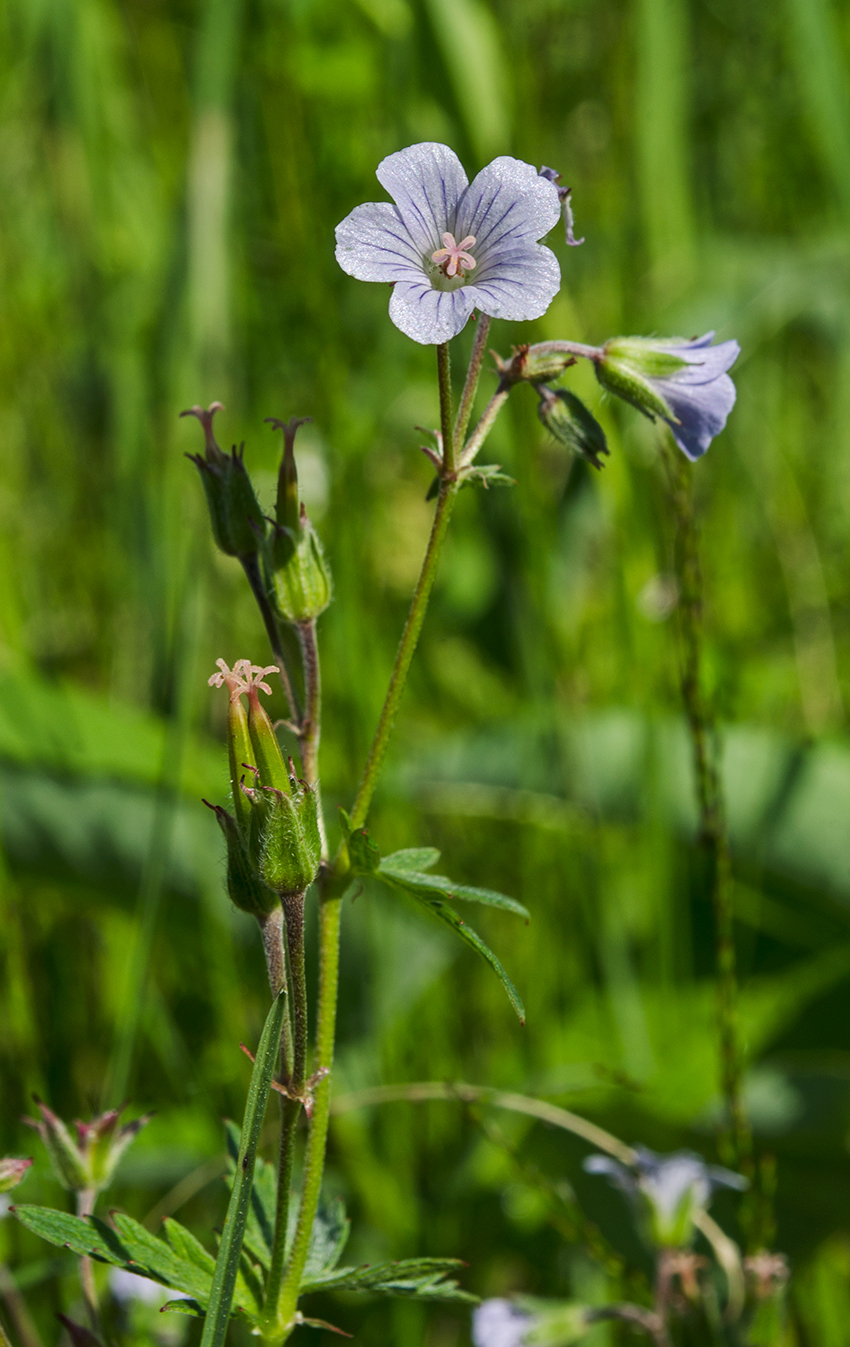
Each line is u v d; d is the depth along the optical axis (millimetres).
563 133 875
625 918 665
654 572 687
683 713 659
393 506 846
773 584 833
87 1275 521
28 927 638
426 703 775
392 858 496
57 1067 627
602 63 848
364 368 792
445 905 484
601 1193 612
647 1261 607
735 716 735
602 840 641
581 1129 570
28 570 798
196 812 640
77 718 648
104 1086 617
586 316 821
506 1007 647
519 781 654
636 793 647
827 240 841
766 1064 625
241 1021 621
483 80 679
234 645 758
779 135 981
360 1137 613
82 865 636
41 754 642
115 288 801
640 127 737
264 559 503
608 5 825
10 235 849
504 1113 618
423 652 777
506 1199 617
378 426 721
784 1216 603
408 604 800
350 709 636
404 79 677
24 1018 605
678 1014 631
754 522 841
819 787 636
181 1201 589
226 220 661
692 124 981
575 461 802
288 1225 507
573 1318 560
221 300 664
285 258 759
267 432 769
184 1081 624
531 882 645
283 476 501
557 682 662
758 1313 552
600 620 789
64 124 797
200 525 634
